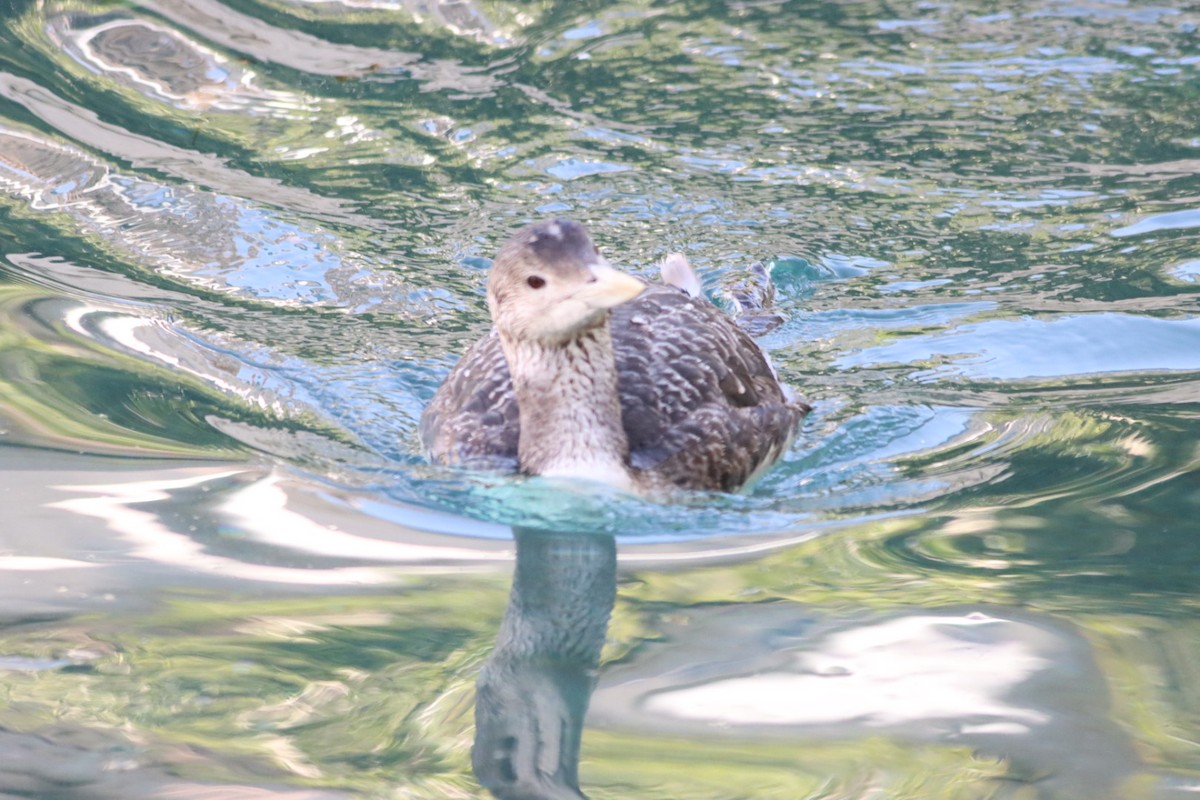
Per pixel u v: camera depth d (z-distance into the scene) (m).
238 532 7.50
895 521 7.82
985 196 12.55
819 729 5.72
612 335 9.00
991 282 11.16
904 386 9.69
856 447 8.98
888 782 5.32
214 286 10.88
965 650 6.29
